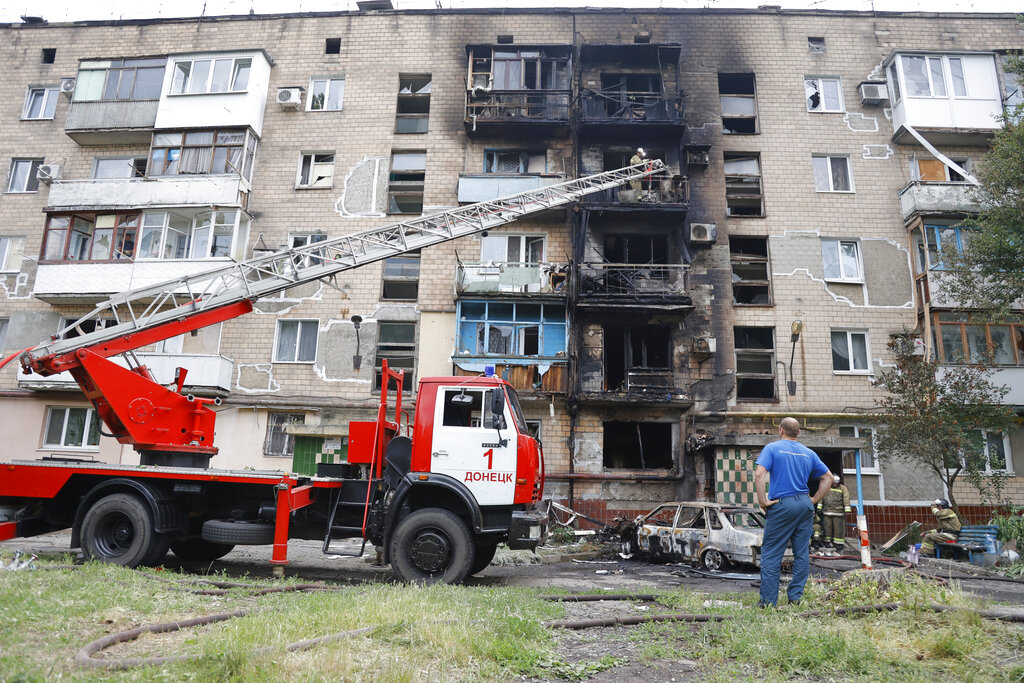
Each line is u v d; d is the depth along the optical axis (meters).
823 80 22.19
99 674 3.63
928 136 20.94
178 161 21.14
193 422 10.03
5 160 22.59
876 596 6.21
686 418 19.23
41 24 23.73
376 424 9.02
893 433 16.08
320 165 22.14
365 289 20.61
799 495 6.21
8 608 4.90
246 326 20.36
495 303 20.09
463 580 8.57
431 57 22.70
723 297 20.14
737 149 21.42
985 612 5.73
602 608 6.47
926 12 22.42
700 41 22.48
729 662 4.54
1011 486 18.14
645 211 20.12
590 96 21.73
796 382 19.45
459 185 20.83
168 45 23.41
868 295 20.09
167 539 8.63
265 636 4.41
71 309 20.78
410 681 3.78
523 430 9.22
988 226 14.59
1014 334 19.12
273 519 8.78
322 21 23.23
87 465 8.77
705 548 11.82
